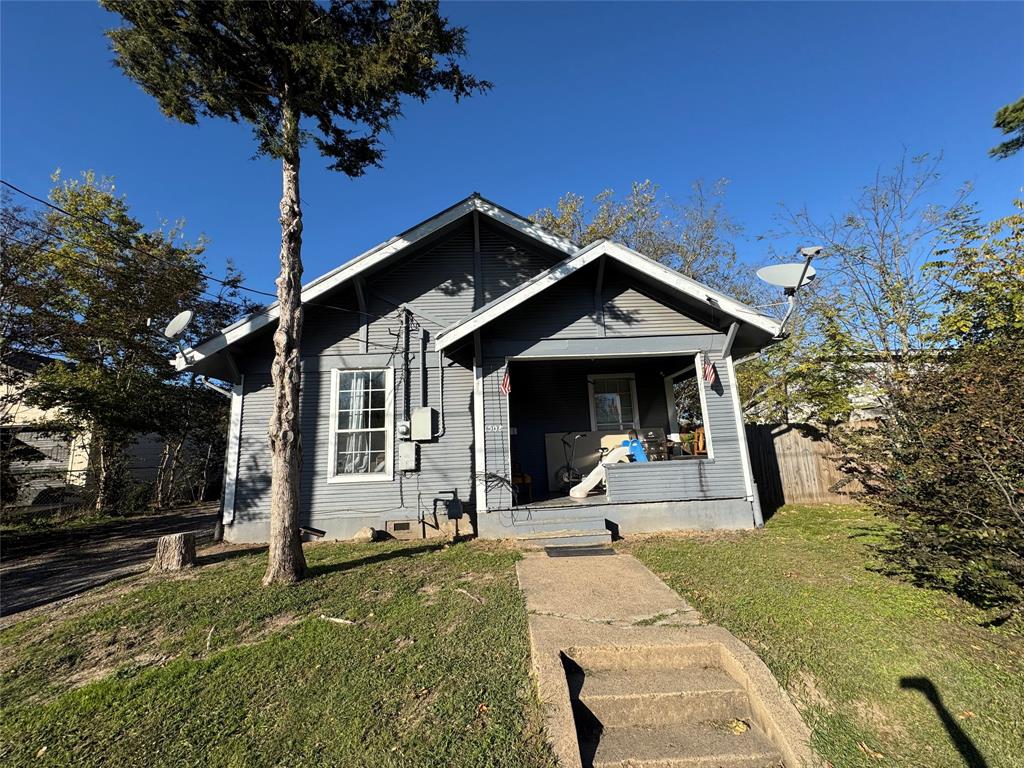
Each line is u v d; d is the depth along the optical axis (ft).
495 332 28.32
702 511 27.02
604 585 17.10
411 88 21.91
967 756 8.80
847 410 41.32
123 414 44.68
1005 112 37.32
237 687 11.21
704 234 67.77
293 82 21.35
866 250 44.68
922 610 14.30
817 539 23.76
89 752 9.25
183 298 53.72
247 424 28.99
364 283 31.48
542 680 10.55
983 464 12.87
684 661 11.91
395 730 9.50
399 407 30.45
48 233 37.86
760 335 29.50
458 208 30.48
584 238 65.92
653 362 36.42
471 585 17.67
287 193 21.17
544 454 35.81
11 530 36.73
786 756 9.12
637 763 9.27
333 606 16.07
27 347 38.40
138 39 18.58
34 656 13.34
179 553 22.09
